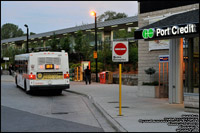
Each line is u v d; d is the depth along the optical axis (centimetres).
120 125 869
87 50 4106
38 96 1920
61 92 2128
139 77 1822
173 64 1410
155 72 1736
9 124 952
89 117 1099
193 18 1087
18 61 2509
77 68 3428
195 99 1087
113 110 1180
